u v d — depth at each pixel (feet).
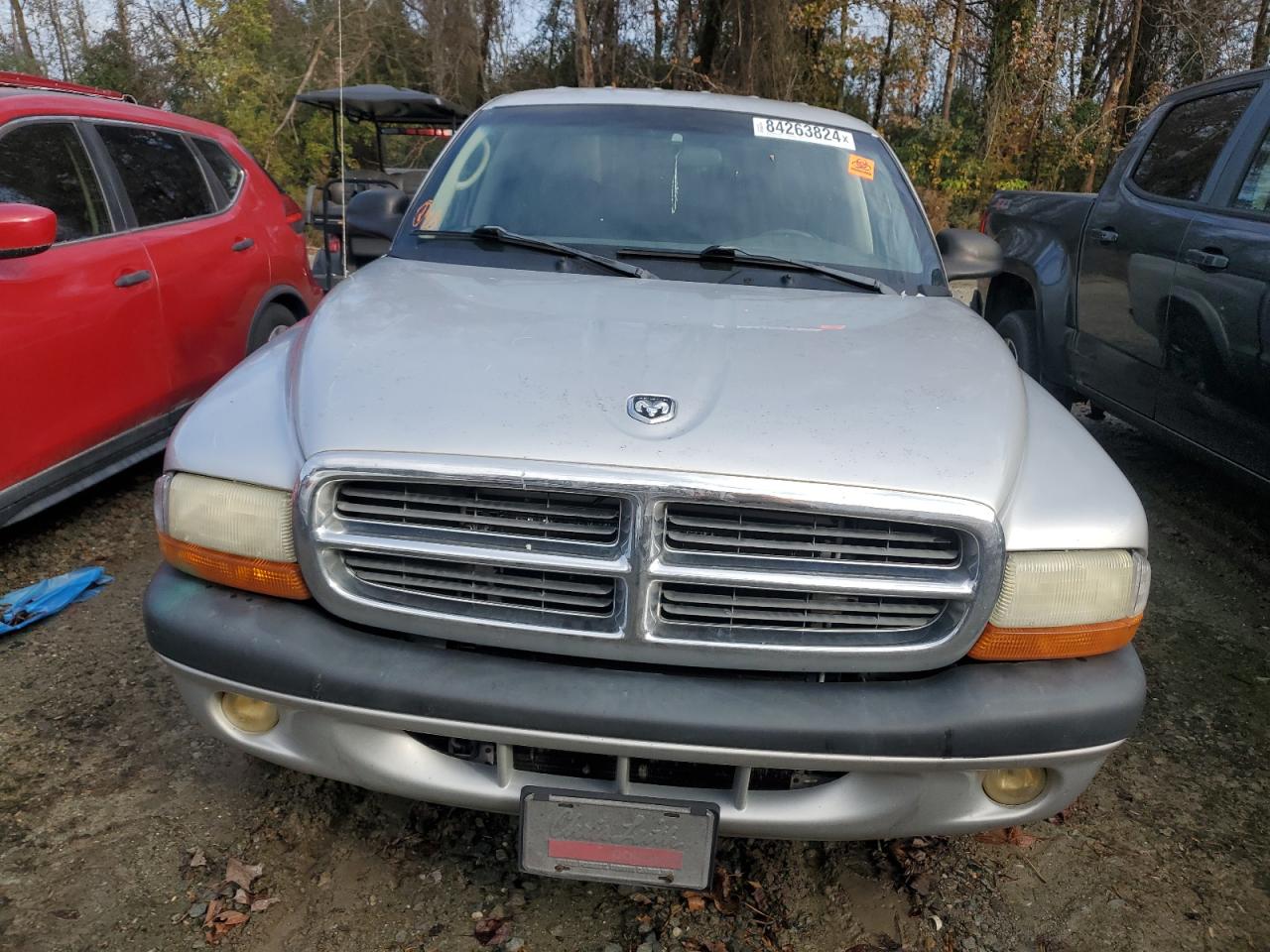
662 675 6.03
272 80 70.74
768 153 10.64
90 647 10.47
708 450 5.85
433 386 6.35
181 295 14.17
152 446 13.89
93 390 12.42
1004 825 6.53
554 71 77.41
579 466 5.75
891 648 5.95
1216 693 10.60
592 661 6.12
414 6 74.69
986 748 5.94
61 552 12.78
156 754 8.68
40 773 8.36
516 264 9.46
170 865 7.38
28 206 10.71
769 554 5.87
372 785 6.49
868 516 5.74
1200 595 12.96
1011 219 19.42
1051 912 7.39
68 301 11.98
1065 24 74.59
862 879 7.61
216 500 6.29
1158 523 15.30
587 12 70.59
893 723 5.87
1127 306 14.93
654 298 8.29
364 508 6.02
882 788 6.22
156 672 9.99
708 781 6.33
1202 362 13.01
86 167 13.19
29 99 12.66
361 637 6.23
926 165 72.13
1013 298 19.70
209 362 14.92
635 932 6.97
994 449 6.18
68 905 6.95
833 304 8.64
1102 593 6.08
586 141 10.61
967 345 7.74
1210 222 13.11
